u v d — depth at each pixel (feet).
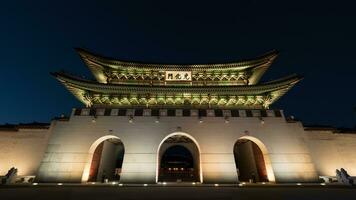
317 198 48.37
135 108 98.12
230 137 92.02
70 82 94.63
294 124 95.55
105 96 102.42
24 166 88.22
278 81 98.32
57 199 46.42
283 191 60.80
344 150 95.50
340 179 83.82
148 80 116.06
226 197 50.11
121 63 112.57
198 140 91.30
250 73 117.08
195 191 60.59
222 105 105.29
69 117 93.35
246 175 111.65
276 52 107.96
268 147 90.79
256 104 105.40
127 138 90.43
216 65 116.06
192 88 100.48
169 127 93.09
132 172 84.17
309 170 86.48
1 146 90.79
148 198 48.39
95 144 91.04
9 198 47.65
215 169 85.87
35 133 93.76
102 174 98.84
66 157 85.71
